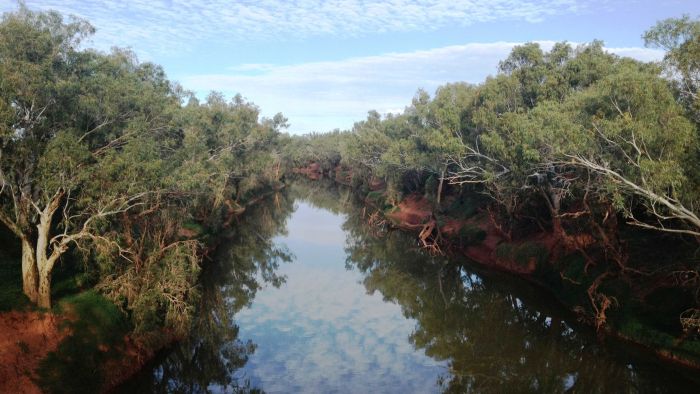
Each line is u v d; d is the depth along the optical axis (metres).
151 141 24.08
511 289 39.69
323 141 147.12
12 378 18.31
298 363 26.42
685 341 24.58
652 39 21.27
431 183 70.25
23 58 20.28
